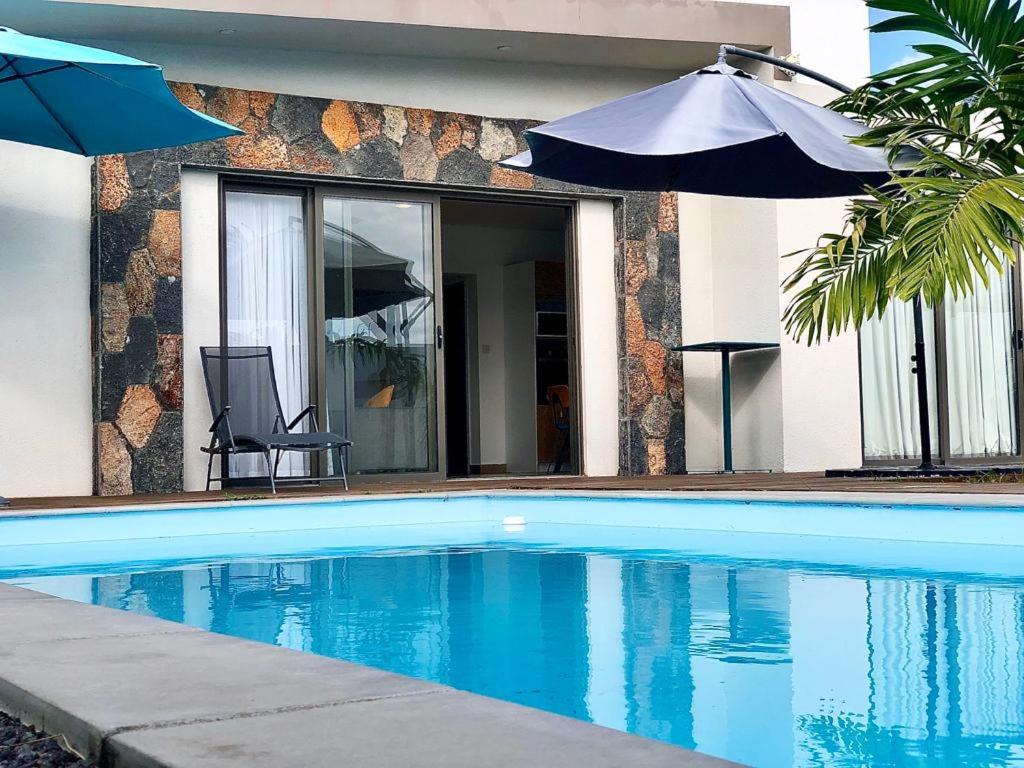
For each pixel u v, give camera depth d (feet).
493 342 40.91
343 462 23.38
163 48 24.52
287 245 25.64
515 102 27.68
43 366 23.36
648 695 6.93
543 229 41.50
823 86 27.86
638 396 27.94
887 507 16.11
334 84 25.99
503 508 21.79
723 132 16.87
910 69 17.70
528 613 10.49
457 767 3.52
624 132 17.13
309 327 25.70
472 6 24.70
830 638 8.82
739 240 28.53
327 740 3.87
